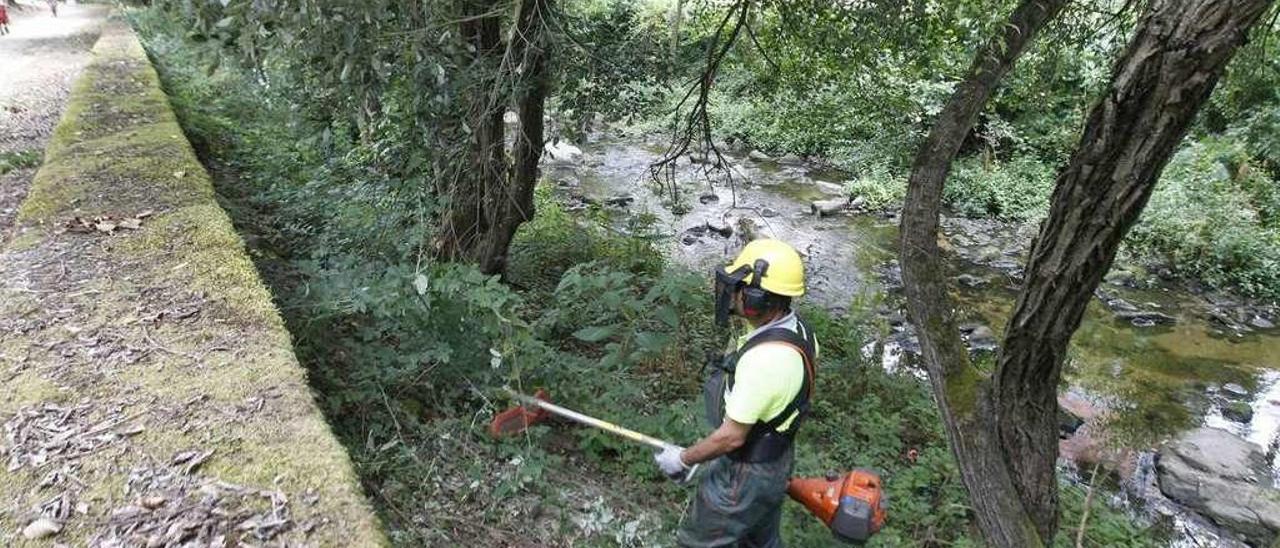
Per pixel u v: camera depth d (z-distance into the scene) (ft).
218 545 7.07
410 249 18.43
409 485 11.49
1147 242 36.60
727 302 9.05
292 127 21.94
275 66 14.17
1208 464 20.39
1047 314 10.59
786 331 8.89
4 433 8.41
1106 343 28.19
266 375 9.91
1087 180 9.62
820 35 19.76
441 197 18.24
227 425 8.81
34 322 10.89
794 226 39.14
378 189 19.57
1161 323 30.19
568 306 20.56
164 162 18.94
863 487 10.02
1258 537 18.06
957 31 17.38
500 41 17.58
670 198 40.96
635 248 28.89
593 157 48.14
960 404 11.73
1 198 22.24
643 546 11.59
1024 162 44.19
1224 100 38.99
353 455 11.41
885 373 22.00
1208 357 27.68
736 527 9.49
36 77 40.65
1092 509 16.84
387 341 15.19
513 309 15.06
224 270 13.00
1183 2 8.47
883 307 30.01
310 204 21.26
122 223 14.83
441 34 14.80
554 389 14.96
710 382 9.89
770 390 8.66
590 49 18.54
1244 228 35.12
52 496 7.55
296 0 11.59
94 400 9.11
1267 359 27.71
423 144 16.89
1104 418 23.17
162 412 8.96
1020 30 13.15
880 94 28.02
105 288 12.09
